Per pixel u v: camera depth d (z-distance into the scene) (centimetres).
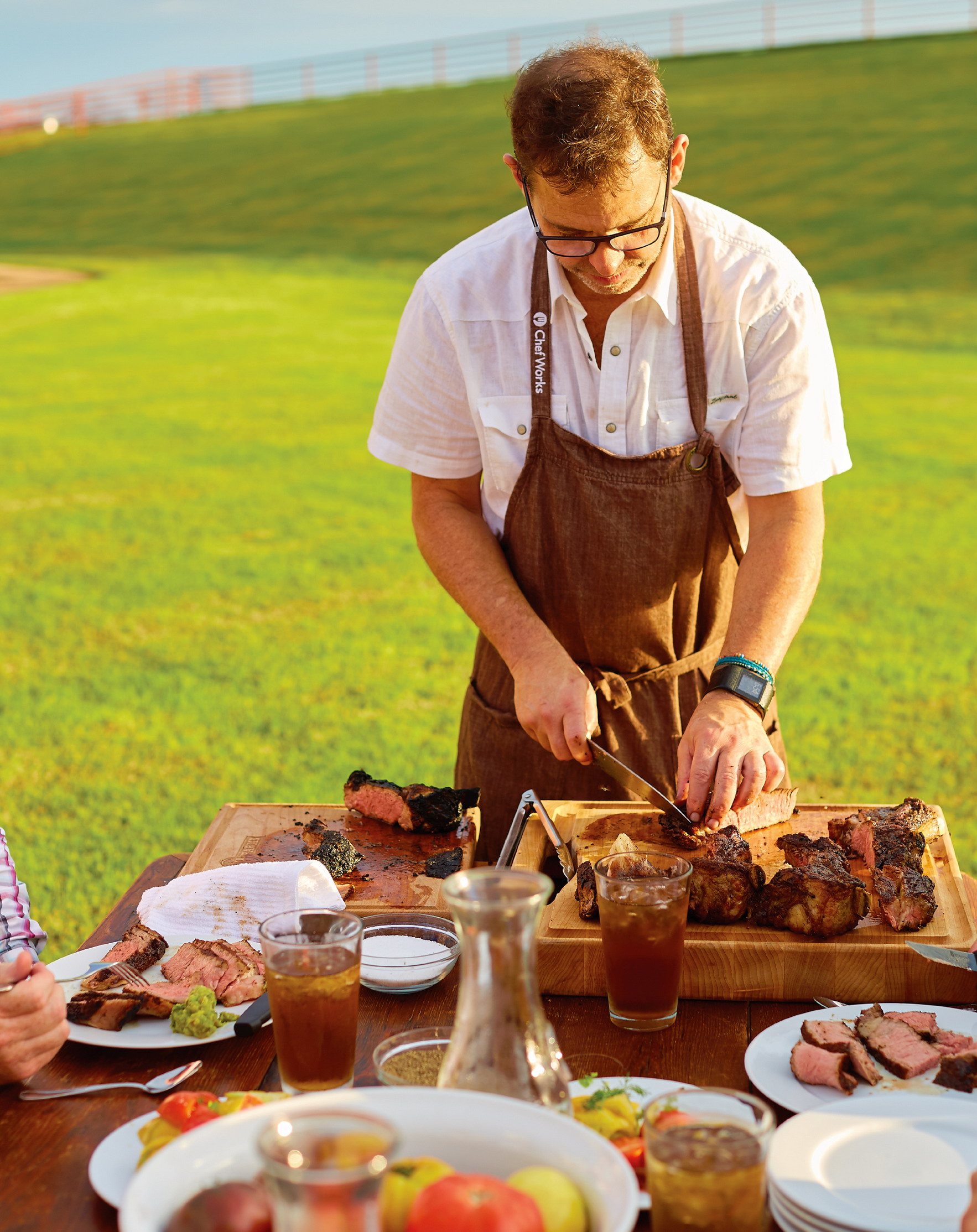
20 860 502
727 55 3856
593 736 258
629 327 239
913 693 702
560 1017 176
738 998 182
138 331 1978
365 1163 91
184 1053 164
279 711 685
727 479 250
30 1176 139
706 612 261
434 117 3631
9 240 2903
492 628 239
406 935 192
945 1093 148
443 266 250
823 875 185
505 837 261
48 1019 156
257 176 3294
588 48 207
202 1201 108
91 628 821
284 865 201
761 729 215
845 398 1451
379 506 1118
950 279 1989
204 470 1237
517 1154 115
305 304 2150
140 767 608
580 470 244
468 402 250
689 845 211
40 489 1170
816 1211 123
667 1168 114
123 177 3469
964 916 190
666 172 212
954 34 3688
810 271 2080
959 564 929
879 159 2647
